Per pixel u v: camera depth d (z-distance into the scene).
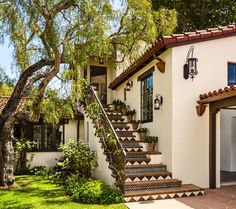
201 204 8.09
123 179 9.06
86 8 8.95
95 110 12.78
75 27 9.02
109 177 10.16
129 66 13.32
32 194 9.51
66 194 9.38
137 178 9.51
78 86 10.35
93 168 11.95
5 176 10.62
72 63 9.76
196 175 10.09
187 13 22.45
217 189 10.02
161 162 10.70
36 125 15.50
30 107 10.97
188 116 10.11
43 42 9.26
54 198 8.89
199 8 22.27
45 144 15.55
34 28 9.07
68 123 15.96
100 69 19.34
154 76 11.61
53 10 9.11
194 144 10.12
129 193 8.59
